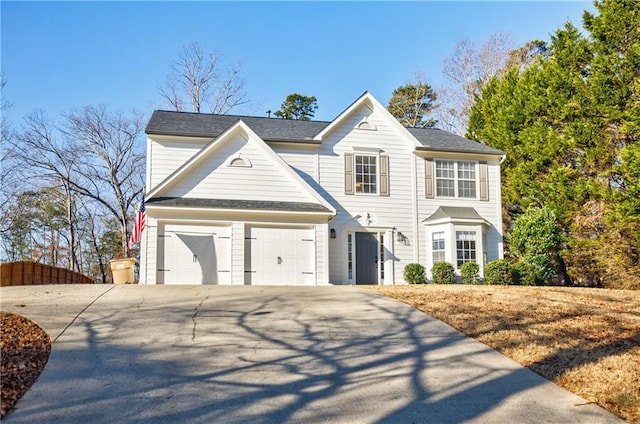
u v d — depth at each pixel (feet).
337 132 64.23
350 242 62.75
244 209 53.98
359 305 36.29
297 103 145.89
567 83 76.84
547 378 23.17
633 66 69.21
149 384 20.93
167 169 59.77
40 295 36.76
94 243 123.75
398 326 30.89
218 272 53.31
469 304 36.81
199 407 18.98
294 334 28.78
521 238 65.41
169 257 52.54
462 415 19.11
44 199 111.75
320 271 55.93
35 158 102.27
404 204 64.80
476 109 101.30
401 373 23.32
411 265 61.62
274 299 38.01
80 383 20.63
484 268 61.26
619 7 71.97
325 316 32.89
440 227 63.62
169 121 64.18
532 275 60.03
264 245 55.06
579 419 19.02
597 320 32.50
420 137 70.69
